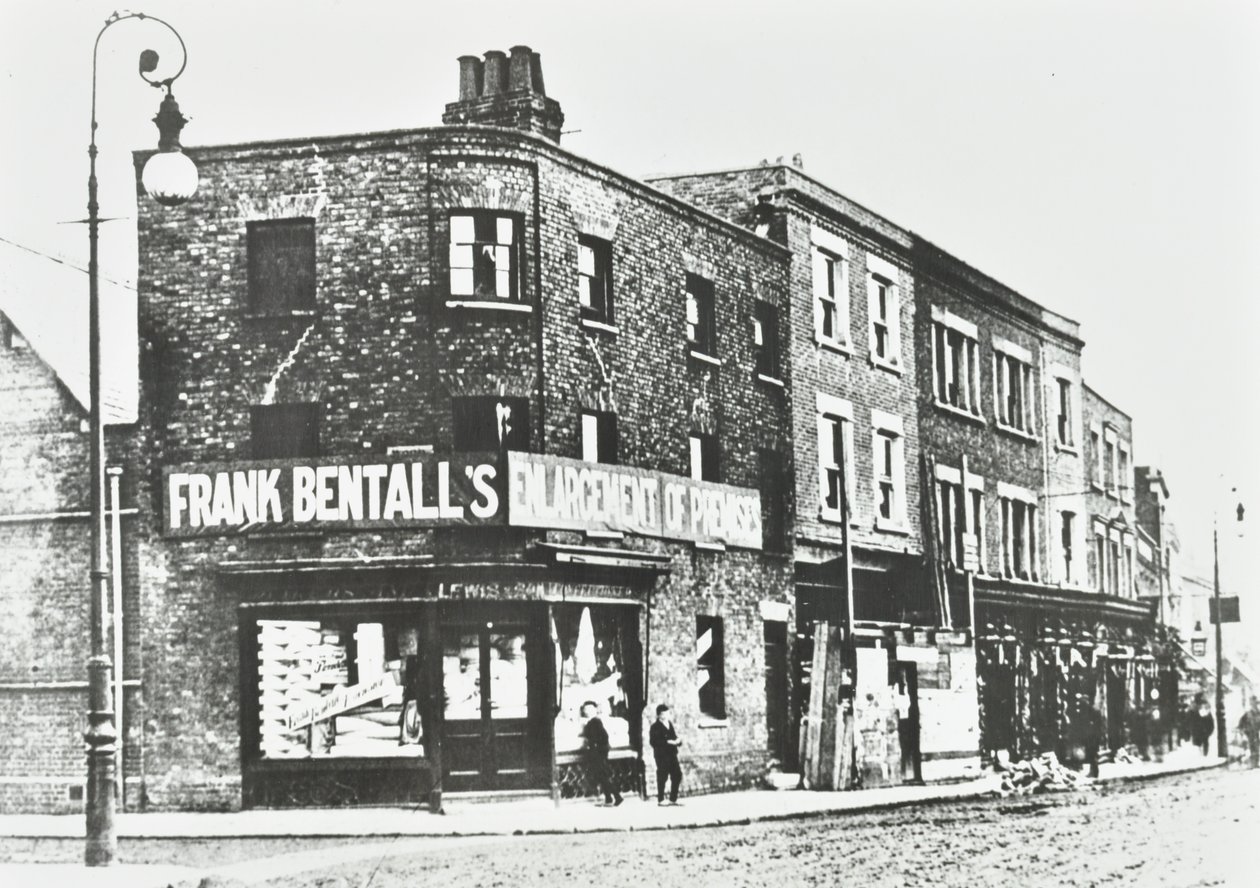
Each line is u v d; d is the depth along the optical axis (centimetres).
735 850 1856
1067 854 1833
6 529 2525
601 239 2694
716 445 2988
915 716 3291
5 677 2495
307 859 1798
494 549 2403
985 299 4319
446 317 2450
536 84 2744
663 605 2744
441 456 2391
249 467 2414
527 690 2433
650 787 2664
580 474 2534
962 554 3966
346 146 2464
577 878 1587
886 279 3731
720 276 3034
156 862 1823
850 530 3447
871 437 3584
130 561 2452
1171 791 3048
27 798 2462
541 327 2516
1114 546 5400
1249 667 6894
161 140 1945
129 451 2470
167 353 2472
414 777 2353
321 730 2378
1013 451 4447
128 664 2431
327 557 2391
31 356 2550
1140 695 5062
